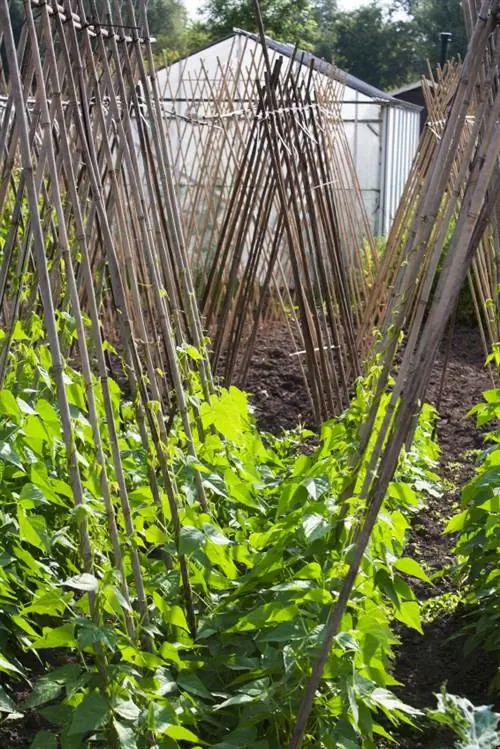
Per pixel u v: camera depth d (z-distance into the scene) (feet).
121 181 13.21
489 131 8.36
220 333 20.83
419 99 71.46
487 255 22.44
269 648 9.36
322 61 29.89
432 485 19.26
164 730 8.04
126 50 12.22
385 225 49.14
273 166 20.95
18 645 10.60
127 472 12.34
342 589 8.45
